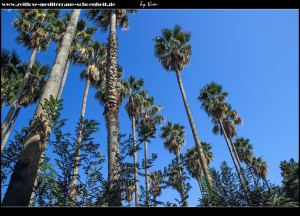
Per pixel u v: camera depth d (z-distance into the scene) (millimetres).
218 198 3479
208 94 17766
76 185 3568
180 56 14016
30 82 12727
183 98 12891
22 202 2979
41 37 12844
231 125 20156
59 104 3756
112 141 4230
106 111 5020
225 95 17906
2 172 3340
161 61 14914
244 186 3527
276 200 3014
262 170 20391
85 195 3566
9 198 2941
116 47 6637
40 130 3703
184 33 14961
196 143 11070
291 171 3162
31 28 12883
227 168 3834
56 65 4809
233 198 3439
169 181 3586
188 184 3455
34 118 3877
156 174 3688
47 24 13586
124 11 9148
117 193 3385
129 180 3574
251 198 3236
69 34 5496
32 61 11906
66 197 3420
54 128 3676
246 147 23359
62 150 3637
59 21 13797
